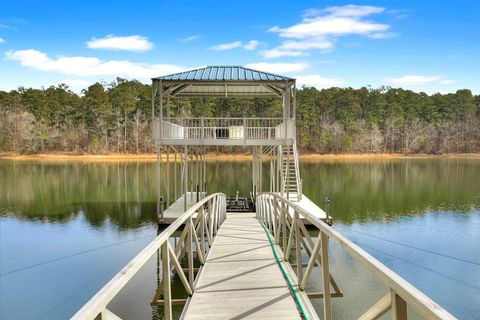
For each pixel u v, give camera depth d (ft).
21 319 22.74
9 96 222.07
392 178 104.32
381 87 268.41
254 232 28.53
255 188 64.80
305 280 14.35
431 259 33.63
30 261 33.58
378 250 36.24
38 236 42.42
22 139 201.67
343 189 81.46
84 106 206.18
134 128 207.41
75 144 204.85
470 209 57.21
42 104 208.44
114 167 141.69
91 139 202.18
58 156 191.31
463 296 25.82
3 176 106.93
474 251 35.91
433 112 236.43
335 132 217.15
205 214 24.59
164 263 11.43
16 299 25.55
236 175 118.83
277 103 203.10
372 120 227.61
